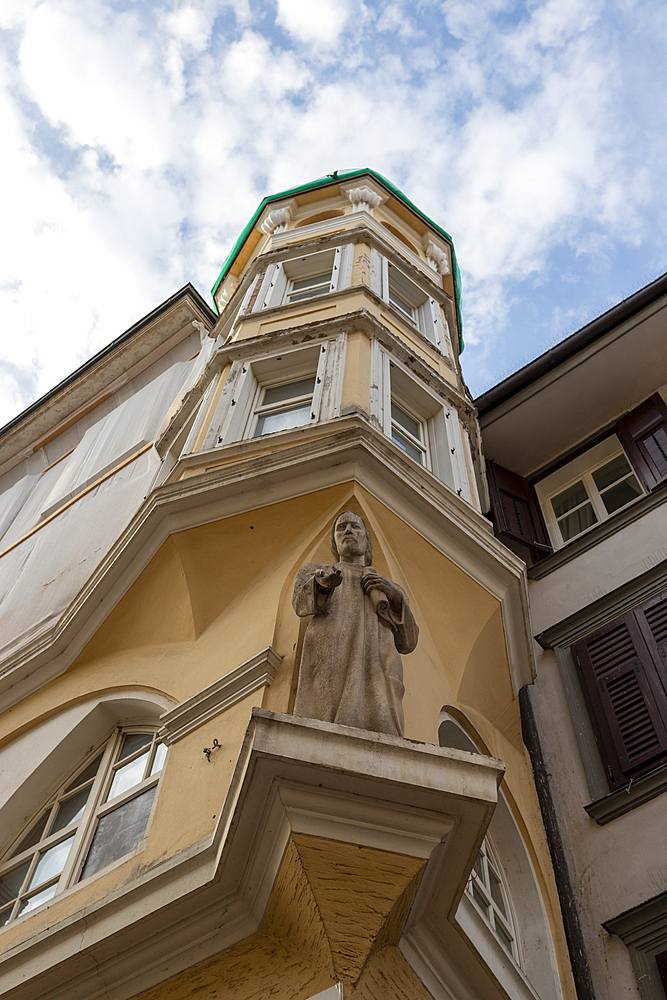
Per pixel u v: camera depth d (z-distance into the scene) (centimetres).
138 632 855
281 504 812
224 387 1056
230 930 532
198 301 1759
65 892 633
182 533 822
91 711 814
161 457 1291
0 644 1160
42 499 1593
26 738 852
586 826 879
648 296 1345
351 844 509
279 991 500
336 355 1037
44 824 786
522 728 996
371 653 595
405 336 1166
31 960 565
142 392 1692
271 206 1602
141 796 698
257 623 726
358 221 1477
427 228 1606
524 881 805
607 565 1152
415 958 543
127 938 540
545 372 1384
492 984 576
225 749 628
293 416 1005
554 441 1422
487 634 848
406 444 1023
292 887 514
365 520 794
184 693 727
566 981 752
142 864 591
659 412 1308
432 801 516
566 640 1083
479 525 870
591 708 982
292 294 1287
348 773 502
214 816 582
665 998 715
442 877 534
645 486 1241
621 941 770
